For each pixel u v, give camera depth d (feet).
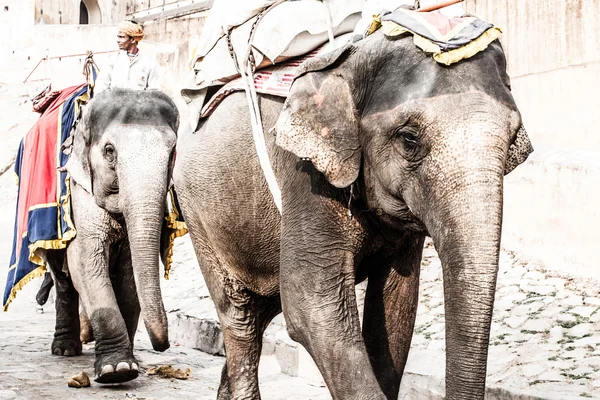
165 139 20.25
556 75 25.68
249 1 13.05
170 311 26.16
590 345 16.92
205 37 13.93
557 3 25.62
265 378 19.56
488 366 16.97
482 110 9.21
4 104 78.18
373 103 10.08
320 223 11.18
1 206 54.85
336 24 12.23
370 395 10.81
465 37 9.59
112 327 19.62
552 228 22.29
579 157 22.30
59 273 22.86
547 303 19.72
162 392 18.42
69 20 98.99
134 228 19.02
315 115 10.48
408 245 11.96
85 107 21.18
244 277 14.08
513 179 23.91
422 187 9.55
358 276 12.49
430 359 17.62
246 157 12.84
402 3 11.30
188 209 14.61
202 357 22.98
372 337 12.23
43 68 86.89
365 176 10.53
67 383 19.08
